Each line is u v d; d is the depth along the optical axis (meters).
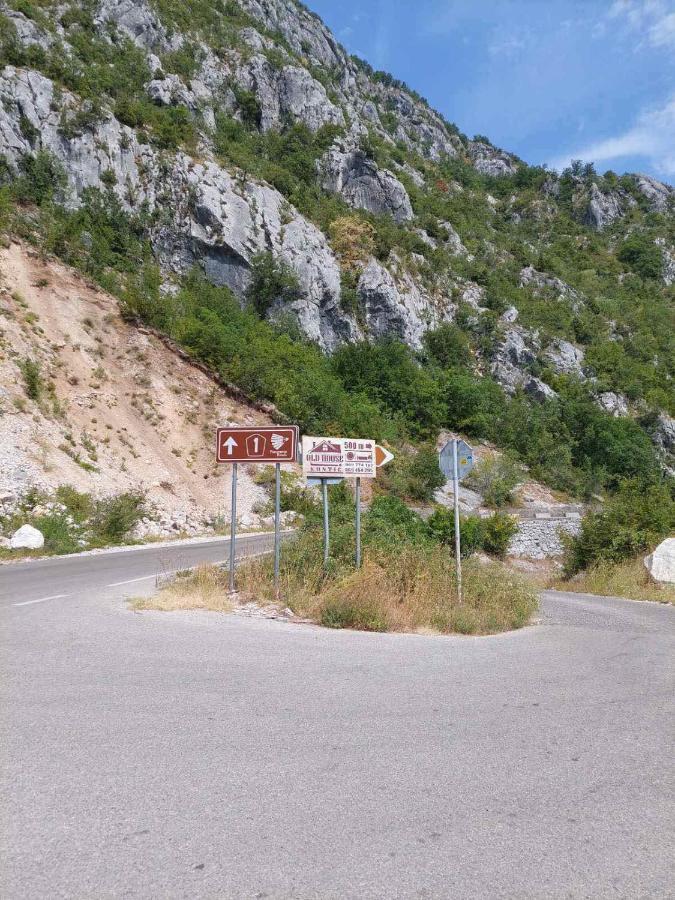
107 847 2.66
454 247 100.62
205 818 2.92
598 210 180.88
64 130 51.53
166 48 84.19
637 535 19.20
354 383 58.06
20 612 8.14
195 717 4.30
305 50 152.62
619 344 101.94
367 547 11.05
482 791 3.30
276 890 2.37
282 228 63.62
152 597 9.23
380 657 6.32
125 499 22.98
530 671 6.00
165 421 32.09
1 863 2.52
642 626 9.29
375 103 186.38
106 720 4.20
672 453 82.12
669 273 156.25
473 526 22.92
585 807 3.15
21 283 33.31
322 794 3.20
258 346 46.19
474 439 60.44
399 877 2.48
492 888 2.43
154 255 53.78
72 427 26.98
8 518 18.36
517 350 79.81
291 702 4.70
